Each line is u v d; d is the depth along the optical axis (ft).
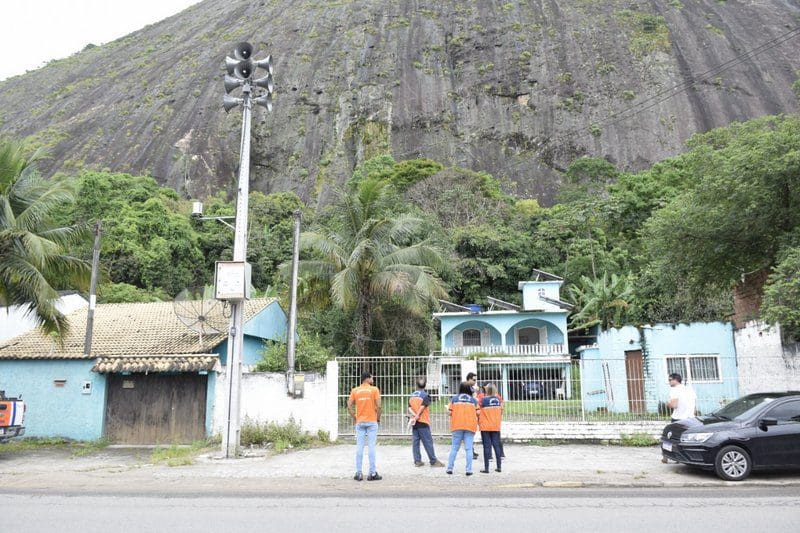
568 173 229.86
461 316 105.09
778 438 31.86
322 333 80.74
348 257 71.72
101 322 65.77
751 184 52.03
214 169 278.05
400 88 297.74
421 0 361.71
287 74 320.70
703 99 270.67
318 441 47.60
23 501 26.37
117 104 334.65
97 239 60.34
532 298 112.06
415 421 36.17
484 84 296.51
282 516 22.70
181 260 152.15
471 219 163.73
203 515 22.93
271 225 187.11
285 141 287.89
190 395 53.42
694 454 32.27
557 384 60.54
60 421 53.93
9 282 49.78
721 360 60.34
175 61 363.15
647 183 164.45
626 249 150.00
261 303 68.74
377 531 20.25
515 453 41.93
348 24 350.84
